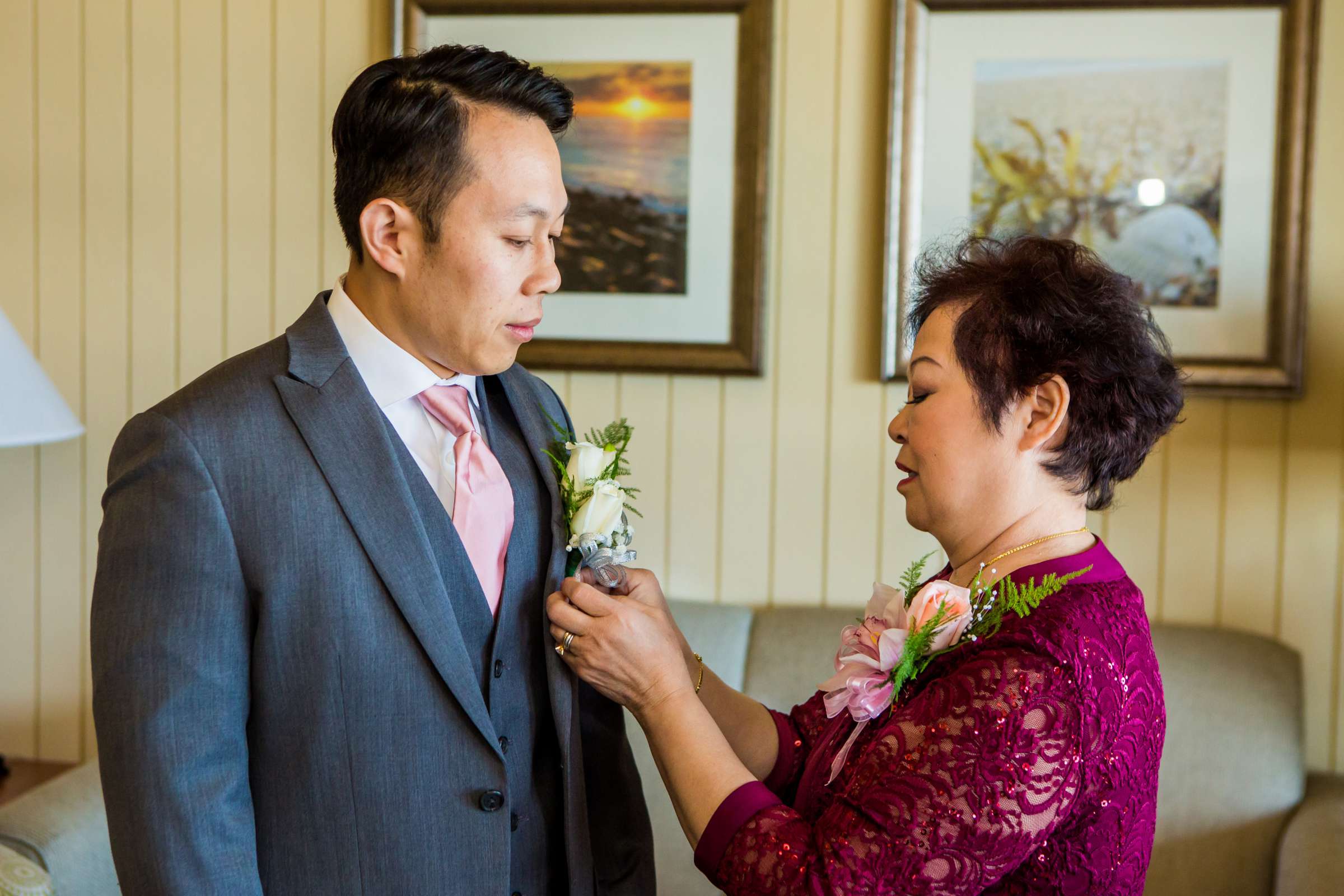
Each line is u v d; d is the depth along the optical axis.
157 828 1.12
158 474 1.17
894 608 1.24
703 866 1.19
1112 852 1.07
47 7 2.74
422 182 1.22
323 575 1.20
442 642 1.23
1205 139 2.45
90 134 2.75
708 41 2.58
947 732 1.05
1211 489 2.50
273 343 1.31
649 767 2.39
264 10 2.70
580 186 2.64
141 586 1.16
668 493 2.68
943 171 2.53
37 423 2.29
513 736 1.33
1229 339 2.47
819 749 1.33
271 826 1.22
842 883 1.04
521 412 1.44
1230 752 2.27
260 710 1.21
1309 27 2.39
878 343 2.58
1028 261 1.21
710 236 2.61
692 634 2.51
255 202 2.72
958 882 1.02
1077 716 1.04
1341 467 2.45
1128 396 1.15
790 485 2.64
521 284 1.25
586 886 1.35
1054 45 2.48
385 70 1.25
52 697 2.82
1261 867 2.22
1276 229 2.43
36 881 1.86
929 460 1.22
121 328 2.77
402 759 1.22
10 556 2.82
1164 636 2.42
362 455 1.24
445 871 1.23
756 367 2.60
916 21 2.50
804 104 2.58
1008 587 1.14
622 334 2.66
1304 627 2.48
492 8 2.62
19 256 2.79
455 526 1.31
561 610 1.29
